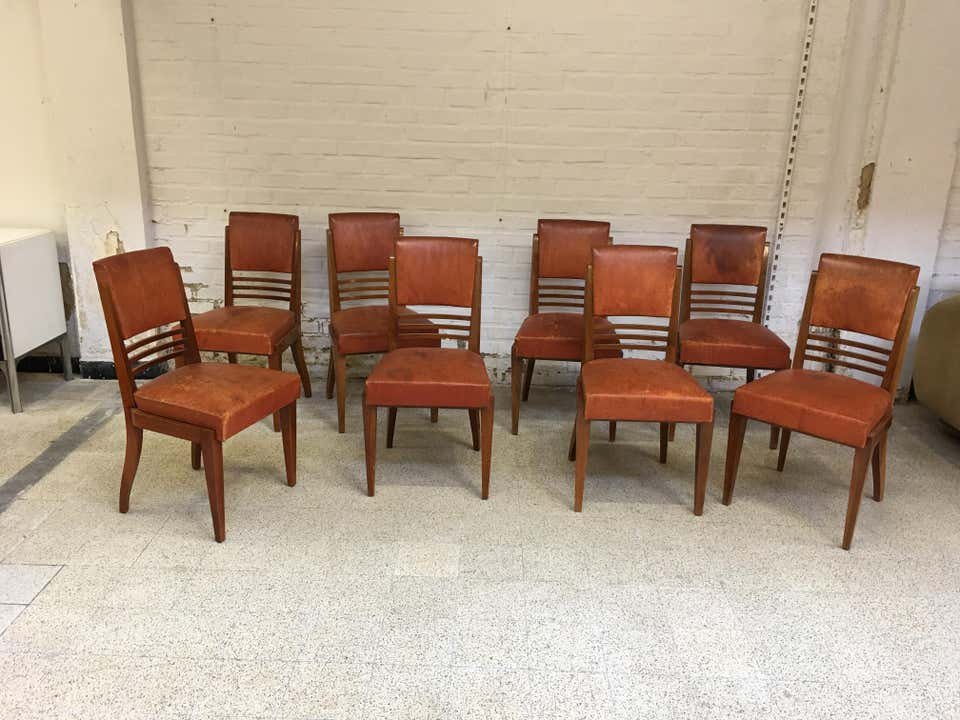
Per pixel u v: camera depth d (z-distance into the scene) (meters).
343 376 3.39
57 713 1.89
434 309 4.01
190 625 2.21
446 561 2.53
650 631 2.23
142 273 2.68
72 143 3.67
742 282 3.58
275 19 3.60
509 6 3.56
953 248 3.87
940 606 2.37
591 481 3.09
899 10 3.45
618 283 2.96
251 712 1.91
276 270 3.65
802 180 3.75
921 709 1.96
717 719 1.92
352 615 2.26
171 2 3.57
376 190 3.85
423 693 1.98
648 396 2.71
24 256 3.57
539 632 2.21
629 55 3.62
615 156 3.77
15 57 3.66
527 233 3.90
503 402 3.88
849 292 2.88
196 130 3.75
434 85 3.68
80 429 3.43
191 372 2.79
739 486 3.08
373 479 2.91
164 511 2.79
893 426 3.70
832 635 2.23
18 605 2.27
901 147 3.63
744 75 3.63
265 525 2.71
